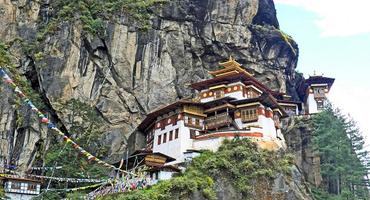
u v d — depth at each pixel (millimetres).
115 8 91312
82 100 83250
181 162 70500
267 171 64375
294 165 70125
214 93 85250
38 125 77312
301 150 84438
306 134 85875
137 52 89500
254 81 86250
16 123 75562
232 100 77875
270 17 110625
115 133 82750
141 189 59562
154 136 81375
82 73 84750
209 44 97250
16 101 76500
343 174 80188
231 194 60781
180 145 74250
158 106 87375
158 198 55656
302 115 93000
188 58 94875
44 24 90438
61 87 82125
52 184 69750
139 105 86812
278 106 80625
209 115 79625
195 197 57688
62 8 90938
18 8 89562
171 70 91000
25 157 74688
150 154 72625
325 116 85438
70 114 80625
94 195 61562
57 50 84750
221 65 89375
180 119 76688
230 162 64312
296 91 115438
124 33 89625
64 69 83562
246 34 100375
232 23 99875
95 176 70375
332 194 78625
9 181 67188
